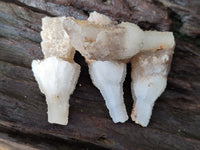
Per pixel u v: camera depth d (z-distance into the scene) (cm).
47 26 14
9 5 15
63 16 15
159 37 14
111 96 14
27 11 15
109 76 14
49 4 15
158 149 14
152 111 15
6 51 15
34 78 15
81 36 13
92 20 14
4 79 15
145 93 14
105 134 15
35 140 15
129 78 15
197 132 14
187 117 15
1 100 15
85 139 15
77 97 15
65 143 15
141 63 14
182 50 15
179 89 15
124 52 13
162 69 14
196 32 15
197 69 15
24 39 15
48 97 14
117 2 15
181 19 15
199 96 15
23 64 15
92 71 14
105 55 13
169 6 15
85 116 15
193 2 15
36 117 15
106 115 15
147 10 15
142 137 15
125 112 14
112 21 15
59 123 14
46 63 14
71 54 14
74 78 14
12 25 15
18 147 15
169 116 15
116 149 15
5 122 15
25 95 15
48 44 14
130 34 13
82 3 15
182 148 14
